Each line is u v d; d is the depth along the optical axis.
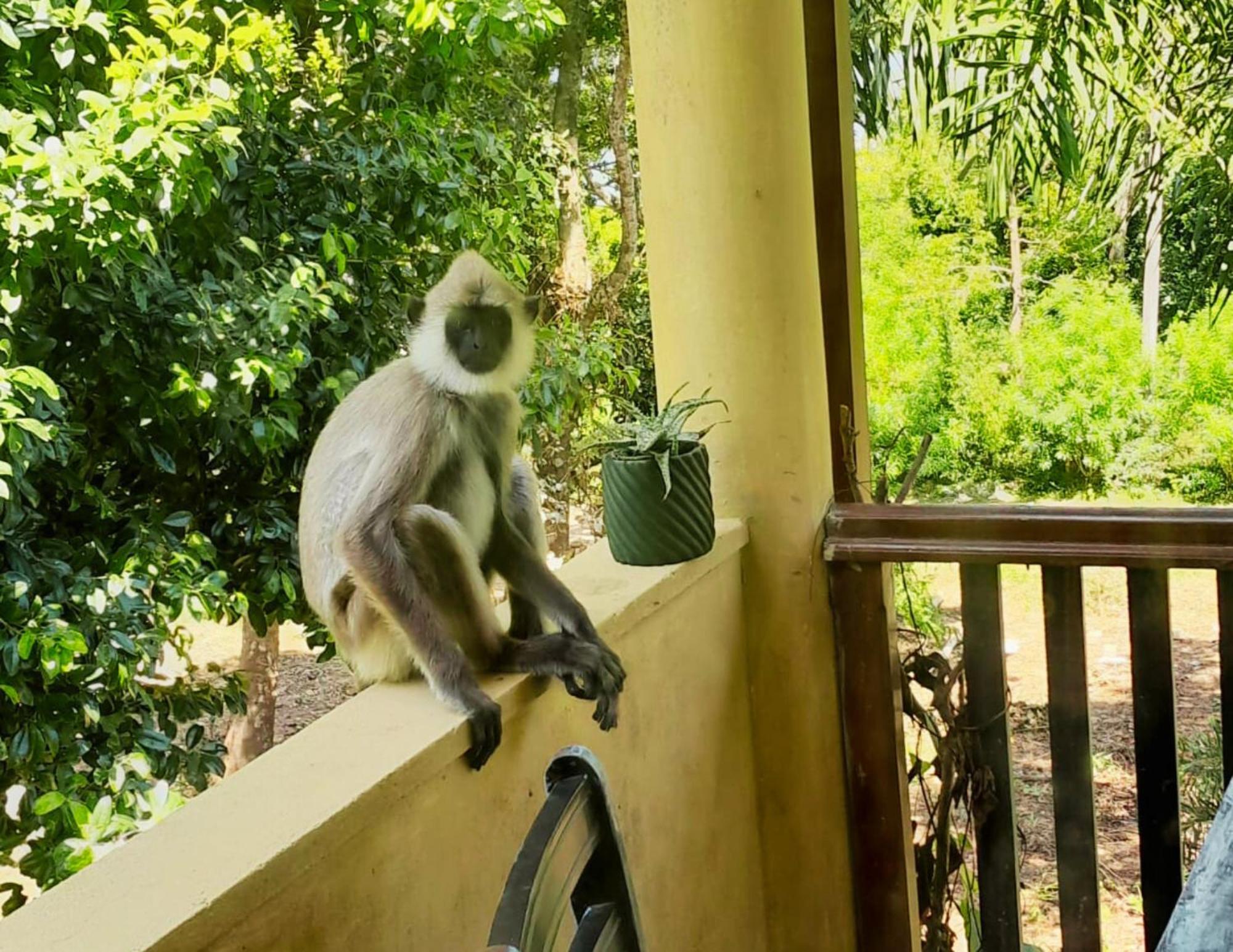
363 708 2.14
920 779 3.30
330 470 2.62
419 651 2.19
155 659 4.68
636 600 2.57
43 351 4.48
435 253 5.72
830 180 3.26
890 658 3.12
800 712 3.17
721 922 3.07
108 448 5.05
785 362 3.02
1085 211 5.21
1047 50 4.92
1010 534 2.86
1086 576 4.62
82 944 1.42
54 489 4.89
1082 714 2.90
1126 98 5.03
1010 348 4.93
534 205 6.61
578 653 2.29
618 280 7.66
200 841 1.65
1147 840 2.85
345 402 2.71
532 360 2.78
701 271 3.02
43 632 4.22
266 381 5.07
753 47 2.86
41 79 4.57
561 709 2.42
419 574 2.29
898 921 3.24
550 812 1.36
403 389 2.57
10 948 1.41
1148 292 5.01
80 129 4.48
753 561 3.13
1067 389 4.76
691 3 2.87
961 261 5.29
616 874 1.50
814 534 3.09
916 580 3.65
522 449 6.70
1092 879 2.96
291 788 1.79
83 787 4.58
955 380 4.95
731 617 3.09
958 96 5.14
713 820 3.02
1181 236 5.00
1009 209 5.23
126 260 4.46
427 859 1.98
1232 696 2.71
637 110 3.08
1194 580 4.84
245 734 6.69
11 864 4.50
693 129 2.94
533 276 7.50
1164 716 2.78
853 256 3.38
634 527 2.78
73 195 4.02
